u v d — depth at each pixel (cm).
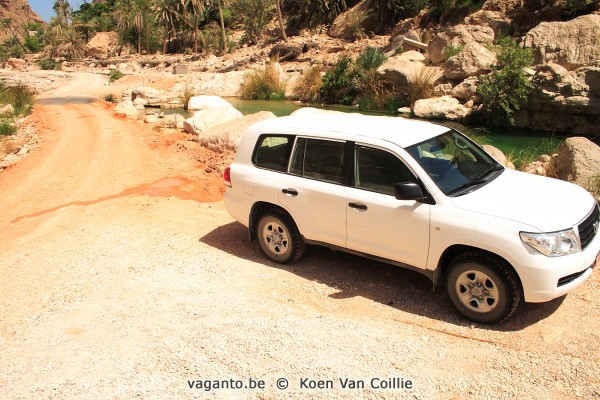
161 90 3253
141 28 7462
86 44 9106
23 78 4459
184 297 586
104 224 852
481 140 1539
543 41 1895
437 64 2391
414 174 534
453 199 516
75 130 1762
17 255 753
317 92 2567
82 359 480
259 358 464
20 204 1020
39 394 435
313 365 450
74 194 1048
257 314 539
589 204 523
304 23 5112
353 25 4091
